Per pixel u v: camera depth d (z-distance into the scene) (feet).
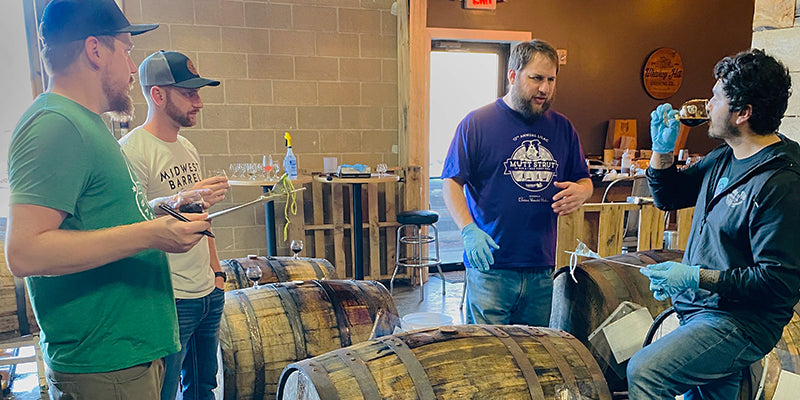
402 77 14.97
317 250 14.61
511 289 6.97
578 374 4.77
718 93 4.98
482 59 16.90
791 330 5.88
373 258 15.02
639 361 5.28
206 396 6.41
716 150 5.61
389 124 15.35
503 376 4.55
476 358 4.64
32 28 9.75
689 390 5.76
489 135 6.89
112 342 3.97
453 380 4.43
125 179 4.03
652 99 18.61
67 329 3.86
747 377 5.38
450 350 4.69
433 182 20.51
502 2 16.28
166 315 4.37
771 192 4.57
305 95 14.51
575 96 17.74
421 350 4.67
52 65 3.84
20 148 3.51
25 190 3.44
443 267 16.93
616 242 8.09
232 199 14.20
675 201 6.12
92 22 3.83
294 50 14.24
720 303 5.08
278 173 14.16
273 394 6.31
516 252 6.90
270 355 6.22
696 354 5.01
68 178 3.57
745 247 4.93
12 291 7.29
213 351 6.30
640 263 7.57
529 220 6.90
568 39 17.26
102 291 3.91
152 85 5.78
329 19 14.39
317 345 6.40
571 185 6.86
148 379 4.23
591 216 8.14
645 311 7.13
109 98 4.12
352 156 15.16
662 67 18.35
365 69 14.89
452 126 16.83
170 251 3.87
